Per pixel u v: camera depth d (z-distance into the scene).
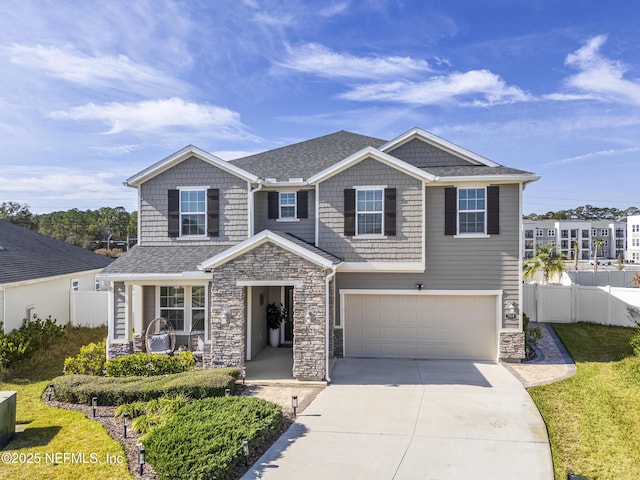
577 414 10.41
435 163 17.30
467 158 17.11
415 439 9.10
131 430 9.57
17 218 58.31
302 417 10.35
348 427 9.74
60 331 18.39
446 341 16.14
